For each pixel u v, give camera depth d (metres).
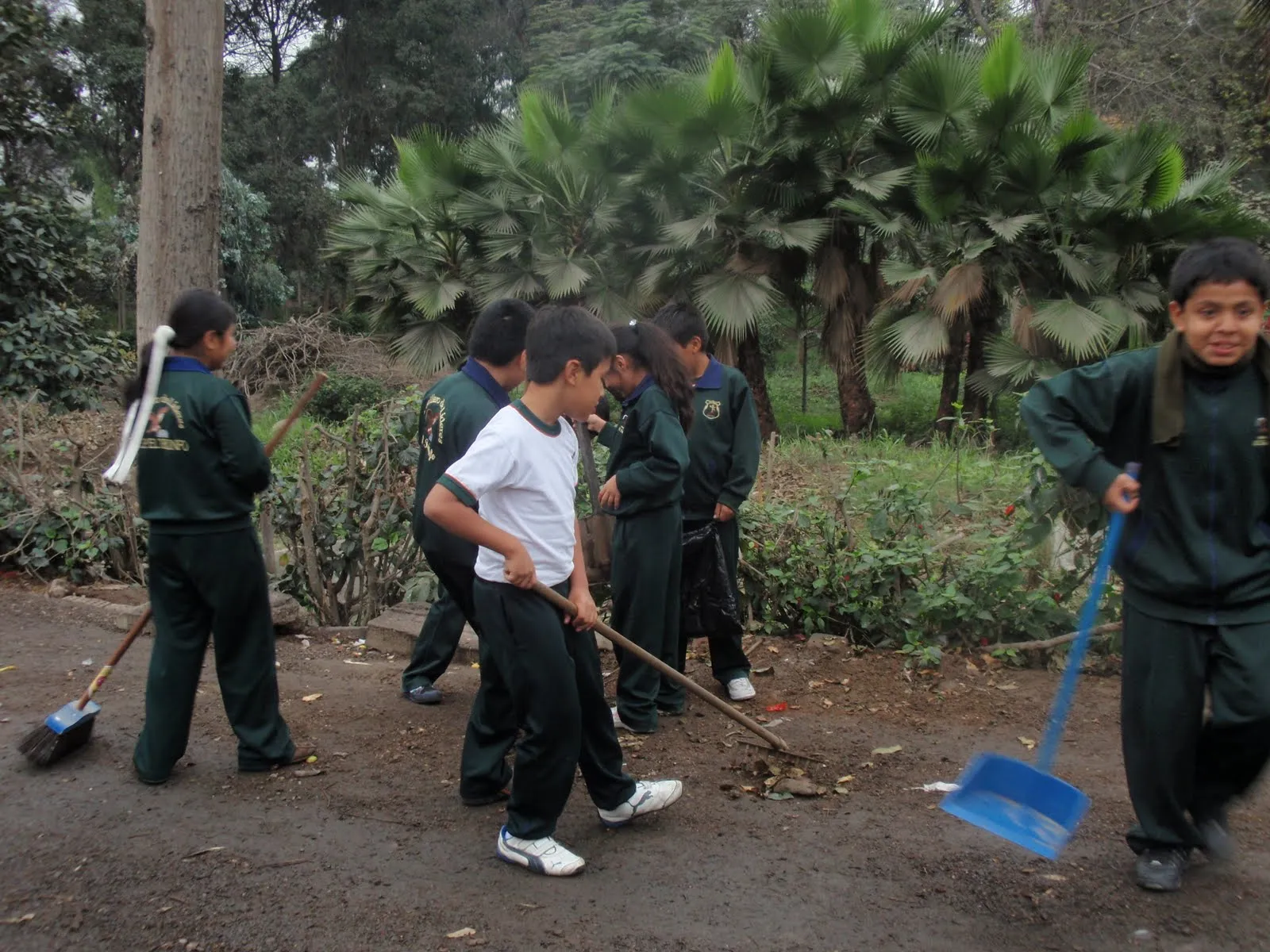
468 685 5.08
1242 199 15.86
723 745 4.23
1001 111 12.83
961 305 12.67
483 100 35.38
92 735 4.25
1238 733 2.85
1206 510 2.81
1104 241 13.07
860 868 3.22
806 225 13.71
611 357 3.11
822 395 21.95
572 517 3.21
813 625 5.61
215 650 3.88
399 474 6.29
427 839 3.43
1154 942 2.79
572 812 3.65
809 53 13.58
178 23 7.52
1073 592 5.29
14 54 12.76
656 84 14.38
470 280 15.61
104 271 21.31
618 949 2.79
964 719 4.50
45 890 3.09
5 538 6.96
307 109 33.53
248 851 3.33
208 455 3.65
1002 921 2.91
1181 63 20.36
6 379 10.47
